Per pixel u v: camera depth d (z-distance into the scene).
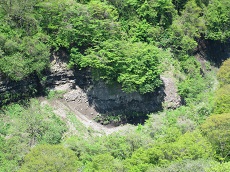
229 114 50.44
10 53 56.00
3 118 55.47
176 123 55.97
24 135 53.69
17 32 58.03
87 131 59.12
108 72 60.19
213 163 42.06
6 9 58.03
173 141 50.31
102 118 62.12
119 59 59.81
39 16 59.75
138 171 43.62
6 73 55.66
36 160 42.09
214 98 60.12
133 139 51.31
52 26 59.84
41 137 54.44
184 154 44.81
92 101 62.62
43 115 57.84
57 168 41.84
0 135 53.56
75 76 62.47
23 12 58.47
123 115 63.03
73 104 61.75
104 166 44.59
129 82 60.44
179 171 41.50
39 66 57.31
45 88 60.75
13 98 57.59
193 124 55.31
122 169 44.59
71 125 58.66
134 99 63.53
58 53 61.66
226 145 48.19
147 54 61.41
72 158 44.38
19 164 49.38
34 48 56.94
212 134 48.06
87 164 46.41
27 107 58.03
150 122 58.12
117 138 53.03
